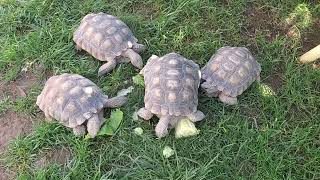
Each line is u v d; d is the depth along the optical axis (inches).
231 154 71.9
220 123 74.4
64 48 84.0
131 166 70.3
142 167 70.1
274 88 80.4
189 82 72.5
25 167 70.9
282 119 75.7
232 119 75.5
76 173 68.9
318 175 69.9
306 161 71.2
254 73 77.2
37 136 73.3
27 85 81.0
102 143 72.6
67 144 72.8
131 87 79.1
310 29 88.2
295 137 73.2
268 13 90.4
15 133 74.9
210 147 72.6
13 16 88.3
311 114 76.7
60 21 88.1
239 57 76.6
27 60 83.3
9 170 70.9
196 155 71.6
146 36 86.6
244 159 71.3
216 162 70.7
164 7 90.7
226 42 86.4
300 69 81.8
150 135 73.1
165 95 71.1
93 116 71.9
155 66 74.7
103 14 83.7
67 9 90.5
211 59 78.7
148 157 70.6
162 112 70.7
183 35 86.4
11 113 77.3
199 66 81.7
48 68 82.7
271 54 84.4
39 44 84.7
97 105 72.6
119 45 79.6
